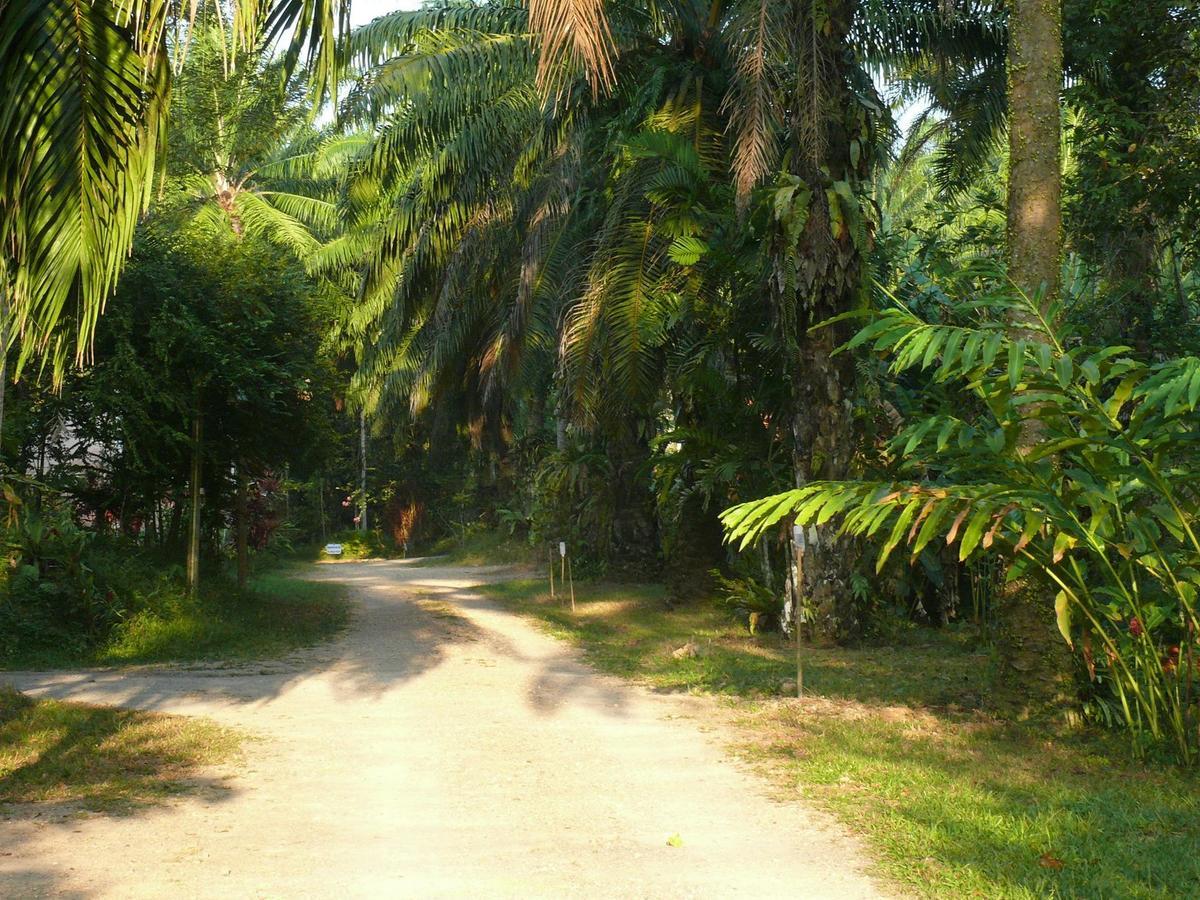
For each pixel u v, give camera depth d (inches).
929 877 188.2
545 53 232.5
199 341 588.1
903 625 608.1
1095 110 506.3
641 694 405.7
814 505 295.7
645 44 647.1
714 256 573.3
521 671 470.3
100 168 198.2
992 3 655.8
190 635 547.5
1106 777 264.4
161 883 186.9
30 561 535.2
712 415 647.1
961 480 363.9
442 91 719.7
